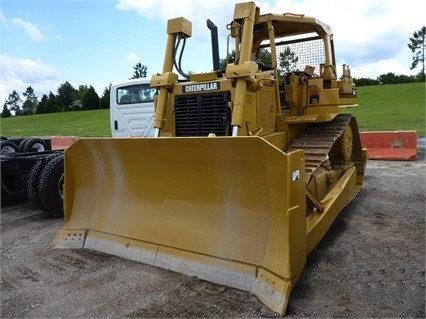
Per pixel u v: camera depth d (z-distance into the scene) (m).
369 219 5.04
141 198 4.02
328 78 5.60
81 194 4.50
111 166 4.11
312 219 3.80
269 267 3.12
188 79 4.62
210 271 3.39
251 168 3.21
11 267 3.93
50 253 4.22
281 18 4.83
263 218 3.29
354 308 2.96
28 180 5.82
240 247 3.34
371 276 3.45
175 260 3.60
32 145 8.20
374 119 18.39
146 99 8.73
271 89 4.57
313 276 3.48
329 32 5.74
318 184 4.45
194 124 4.18
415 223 4.82
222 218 3.49
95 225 4.29
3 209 6.55
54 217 5.87
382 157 9.39
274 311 2.89
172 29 4.51
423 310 2.91
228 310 2.95
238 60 4.41
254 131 4.09
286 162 3.00
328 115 4.93
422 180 7.11
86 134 20.45
